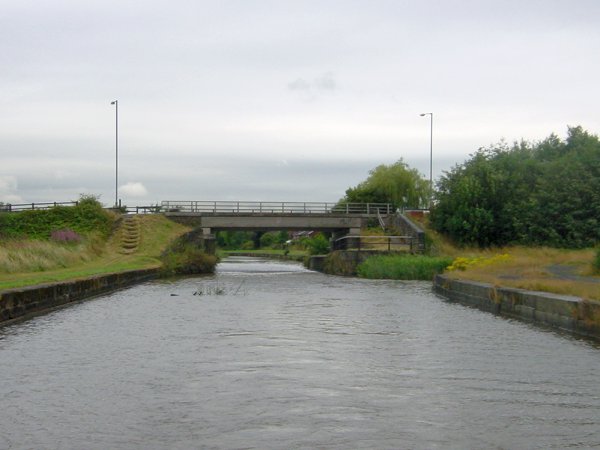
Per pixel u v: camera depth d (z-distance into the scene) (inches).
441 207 2511.1
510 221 2380.7
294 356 559.5
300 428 356.2
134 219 2493.8
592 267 1195.3
